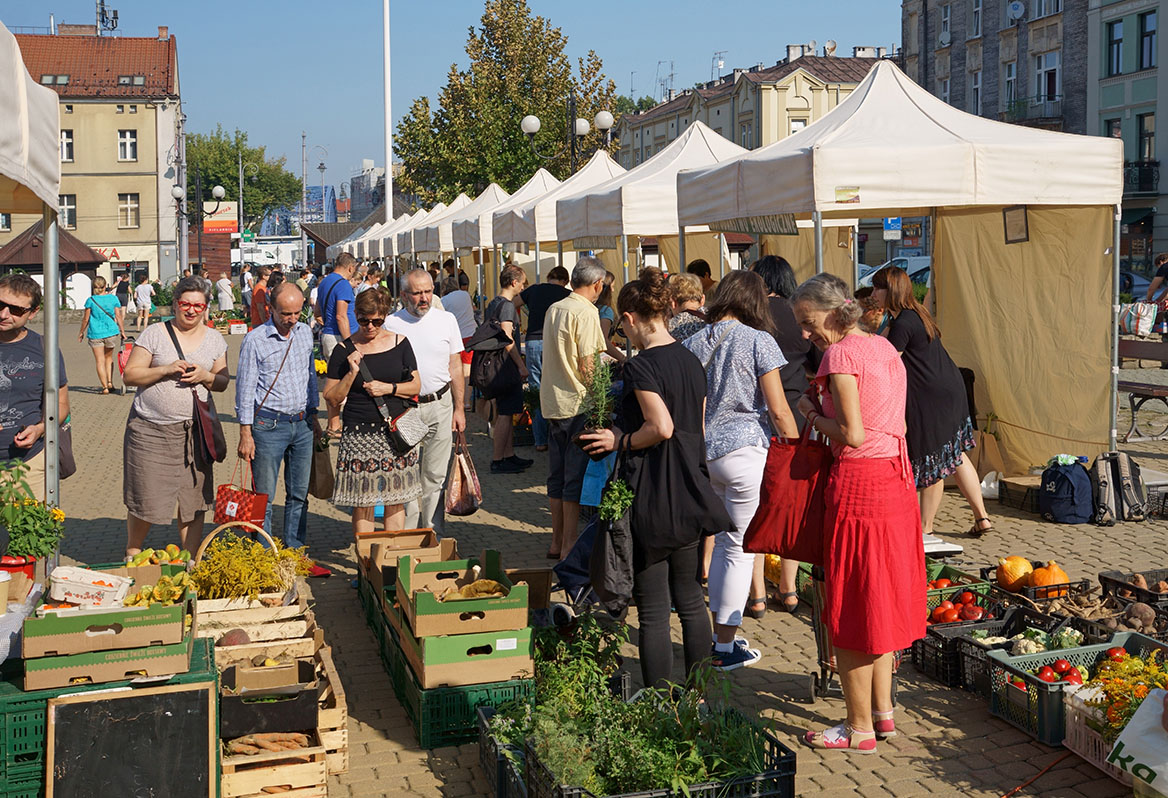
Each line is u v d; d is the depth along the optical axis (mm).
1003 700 4914
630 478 4633
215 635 5156
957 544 7660
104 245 55500
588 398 4883
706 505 4621
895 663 5152
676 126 63031
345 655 5891
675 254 16031
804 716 4992
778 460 4621
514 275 11383
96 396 18281
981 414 9781
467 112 32500
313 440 7301
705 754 3902
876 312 5723
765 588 6840
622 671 5258
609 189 11281
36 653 3828
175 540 8445
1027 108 41312
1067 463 8508
